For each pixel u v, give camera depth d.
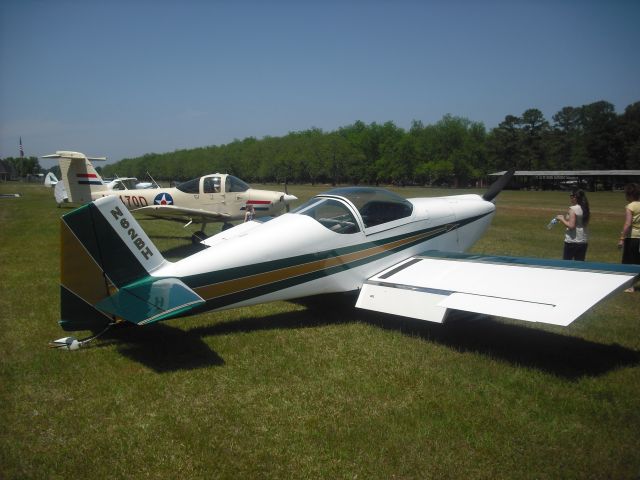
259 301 4.79
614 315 5.56
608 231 13.85
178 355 4.23
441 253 5.81
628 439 2.93
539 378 3.79
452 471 2.64
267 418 3.20
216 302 4.54
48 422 3.14
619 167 69.81
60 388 3.60
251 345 4.50
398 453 2.81
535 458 2.75
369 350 4.39
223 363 4.07
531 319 3.67
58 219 17.31
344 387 3.64
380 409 3.31
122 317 3.62
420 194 39.56
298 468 2.68
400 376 3.82
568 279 4.20
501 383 3.71
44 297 6.24
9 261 8.84
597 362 4.13
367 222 5.36
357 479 2.59
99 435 3.00
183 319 5.24
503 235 12.65
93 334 4.75
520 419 3.17
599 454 2.78
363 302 4.88
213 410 3.30
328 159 78.88
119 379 3.74
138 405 3.36
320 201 5.31
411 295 4.56
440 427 3.08
